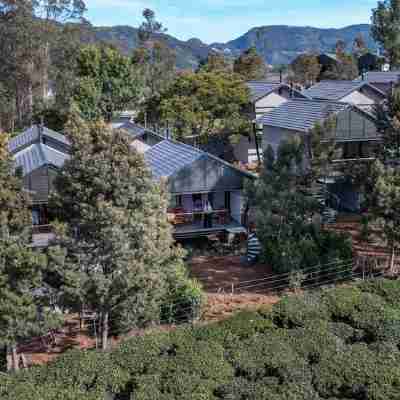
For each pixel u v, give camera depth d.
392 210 24.27
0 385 15.10
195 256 29.67
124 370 16.08
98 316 20.41
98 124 17.66
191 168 29.95
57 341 20.92
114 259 17.52
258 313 19.12
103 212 16.75
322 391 15.33
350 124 35.28
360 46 111.00
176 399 14.55
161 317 21.91
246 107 53.88
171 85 51.22
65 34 70.06
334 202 35.56
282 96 54.31
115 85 58.53
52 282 17.97
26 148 34.25
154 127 54.44
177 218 30.98
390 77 60.19
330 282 25.67
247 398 14.74
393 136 25.81
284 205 25.73
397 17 78.00
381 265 27.12
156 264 18.41
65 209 17.81
